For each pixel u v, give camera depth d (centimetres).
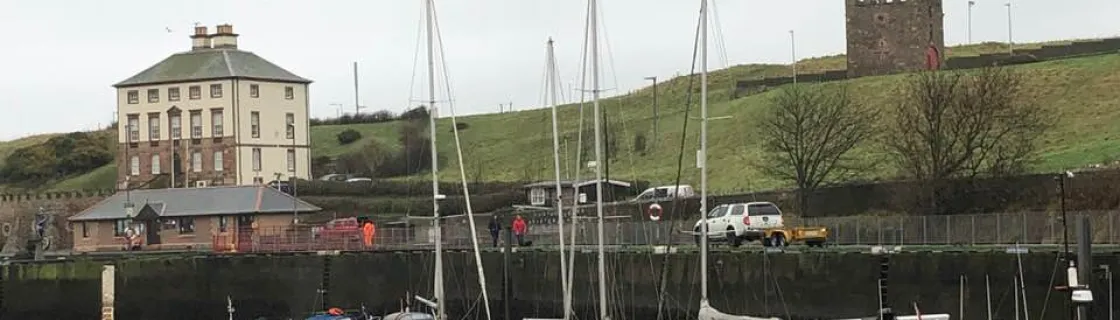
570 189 14100
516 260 10612
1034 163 12119
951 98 11888
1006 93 13338
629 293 9756
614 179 15550
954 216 9269
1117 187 9844
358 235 12781
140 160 18112
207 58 18100
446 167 19550
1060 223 8656
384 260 11525
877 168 13325
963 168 11306
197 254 12388
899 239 9575
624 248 10075
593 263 9994
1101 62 16075
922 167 11538
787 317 8644
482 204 15000
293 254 11862
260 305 11850
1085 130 13900
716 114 18012
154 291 11869
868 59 18500
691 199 12694
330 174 18812
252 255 11931
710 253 9156
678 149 16900
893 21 18362
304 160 18325
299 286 11788
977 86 13375
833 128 13825
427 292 11294
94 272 11788
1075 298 5941
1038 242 8662
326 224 13950
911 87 15350
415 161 19800
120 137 18225
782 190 12731
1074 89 15325
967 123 11731
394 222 13775
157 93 18050
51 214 16912
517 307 10588
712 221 10075
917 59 18250
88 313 11788
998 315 7525
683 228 10750
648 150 17262
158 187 17512
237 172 17662
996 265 7544
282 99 18150
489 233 12150
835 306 8362
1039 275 7312
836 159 12756
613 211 12988
